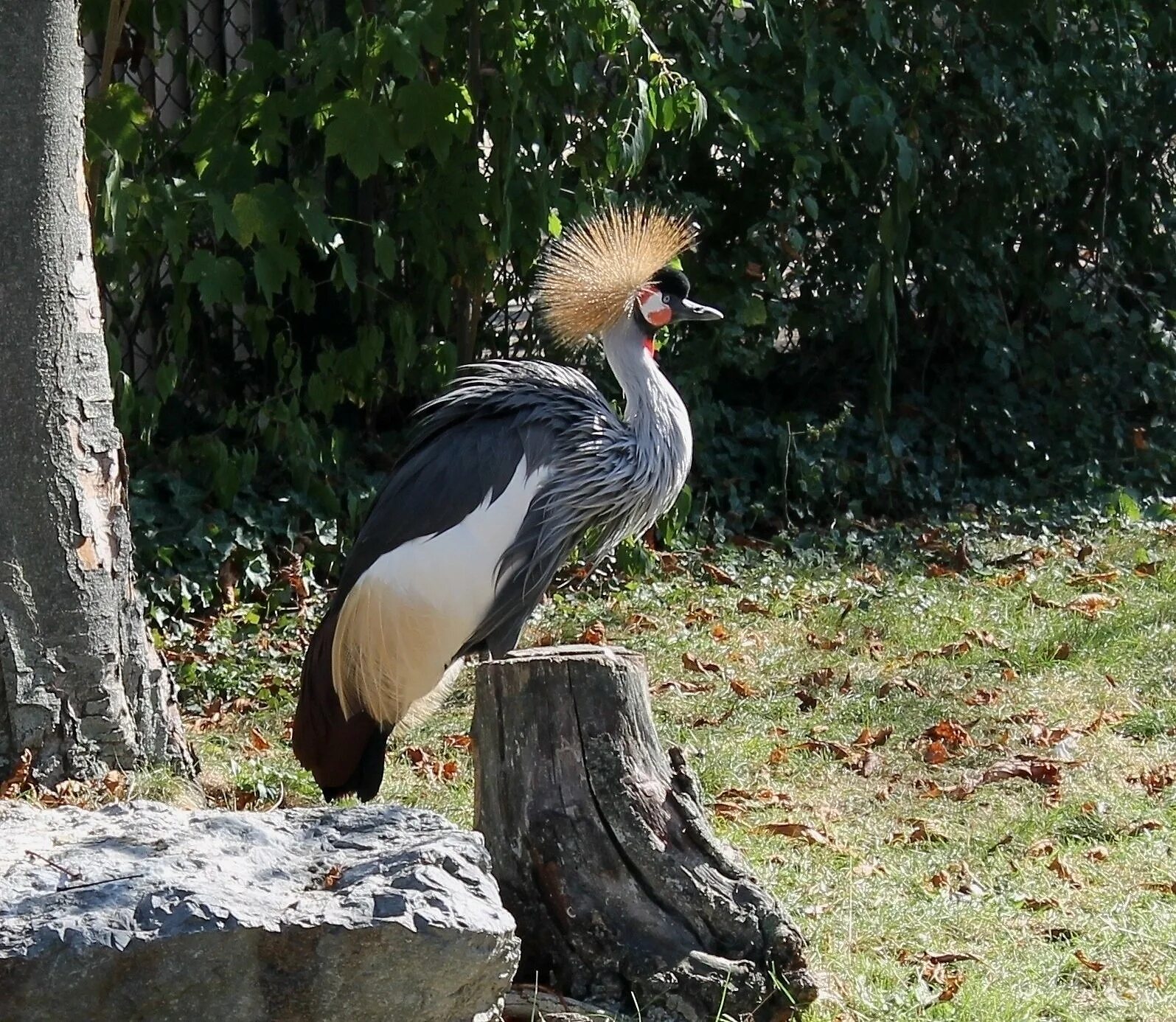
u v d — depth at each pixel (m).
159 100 12.46
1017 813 8.27
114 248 10.16
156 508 11.50
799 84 13.56
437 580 7.71
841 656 10.95
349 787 8.12
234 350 12.78
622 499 8.29
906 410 15.35
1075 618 11.50
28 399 7.29
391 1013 4.45
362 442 13.12
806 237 14.42
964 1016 5.98
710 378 13.88
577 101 11.91
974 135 14.73
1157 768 8.87
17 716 7.42
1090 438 15.57
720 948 5.88
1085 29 14.82
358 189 12.20
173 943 4.29
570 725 5.91
